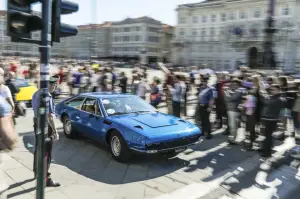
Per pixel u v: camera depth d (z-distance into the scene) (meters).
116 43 109.62
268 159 6.59
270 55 17.64
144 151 5.51
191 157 6.61
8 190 4.57
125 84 14.81
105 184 4.98
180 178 5.36
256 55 67.19
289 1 61.75
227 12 74.44
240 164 6.22
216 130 9.41
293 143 8.05
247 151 7.20
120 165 5.92
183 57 84.12
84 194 4.56
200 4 80.06
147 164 6.04
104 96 7.19
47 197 4.40
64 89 19.17
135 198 4.48
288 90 8.53
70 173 5.45
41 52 3.43
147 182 5.12
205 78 8.55
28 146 7.09
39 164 3.52
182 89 9.76
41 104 3.48
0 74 6.09
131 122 6.03
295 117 7.93
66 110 7.81
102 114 6.59
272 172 5.80
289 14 62.16
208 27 79.06
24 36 3.28
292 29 60.25
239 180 5.37
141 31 100.94
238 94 7.59
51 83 4.53
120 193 4.64
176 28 86.25
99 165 5.90
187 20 83.38
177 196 4.61
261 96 7.37
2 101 2.71
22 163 5.85
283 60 60.97
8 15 3.18
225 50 73.69
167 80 11.28
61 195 4.49
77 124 7.32
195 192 4.78
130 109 6.91
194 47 81.81
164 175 5.47
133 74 13.41
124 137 5.80
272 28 16.97
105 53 111.69
